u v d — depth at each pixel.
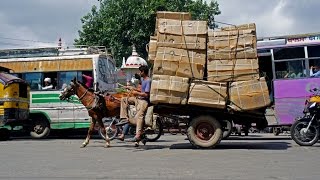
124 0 46.91
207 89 13.61
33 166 10.50
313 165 10.27
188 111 14.11
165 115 14.47
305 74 18.17
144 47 47.34
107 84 21.97
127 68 36.28
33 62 21.34
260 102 13.48
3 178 8.80
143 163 10.80
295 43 18.36
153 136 17.73
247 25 13.78
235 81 13.64
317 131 14.75
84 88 15.57
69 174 9.22
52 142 18.34
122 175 9.01
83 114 20.59
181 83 13.68
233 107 13.58
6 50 21.72
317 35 18.14
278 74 18.48
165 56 13.80
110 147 15.17
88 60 20.94
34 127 21.03
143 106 14.47
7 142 18.52
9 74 20.30
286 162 10.80
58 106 20.81
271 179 8.40
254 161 11.00
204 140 13.98
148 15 46.06
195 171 9.42
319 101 14.71
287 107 18.20
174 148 14.40
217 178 8.54
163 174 9.07
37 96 21.02
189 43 13.81
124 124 15.55
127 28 47.03
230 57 13.70
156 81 13.77
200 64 13.75
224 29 13.88
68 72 21.03
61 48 21.55
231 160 11.20
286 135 22.25
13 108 19.31
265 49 18.66
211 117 13.90
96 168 10.05
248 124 14.37
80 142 18.22
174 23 13.93
